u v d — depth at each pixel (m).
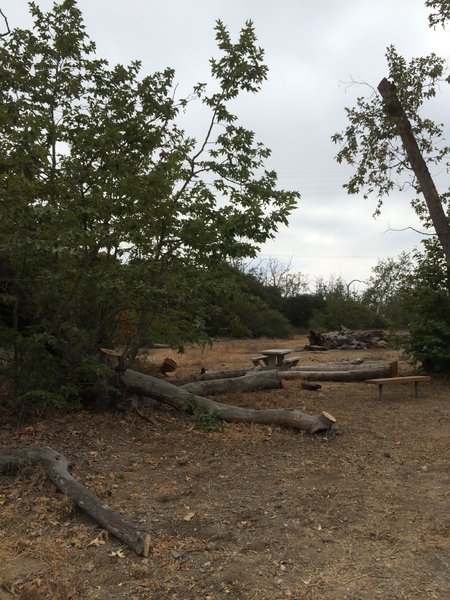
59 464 4.81
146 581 3.31
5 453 5.04
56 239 6.14
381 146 13.46
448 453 6.29
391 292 58.25
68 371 7.26
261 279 63.78
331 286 66.81
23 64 7.95
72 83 7.84
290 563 3.55
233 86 7.32
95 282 6.80
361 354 21.14
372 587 3.26
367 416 8.43
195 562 3.54
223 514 4.32
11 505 4.35
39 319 7.36
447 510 4.51
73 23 8.02
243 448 6.26
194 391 9.27
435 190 12.98
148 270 6.93
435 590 3.23
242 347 28.19
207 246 7.20
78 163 7.20
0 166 6.32
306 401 9.55
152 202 6.80
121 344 8.36
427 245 13.23
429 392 10.95
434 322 12.51
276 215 7.00
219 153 7.41
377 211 16.00
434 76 13.00
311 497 4.74
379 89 13.35
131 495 4.70
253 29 7.21
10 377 7.18
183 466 5.56
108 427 6.84
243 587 3.24
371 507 4.55
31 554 3.63
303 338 43.09
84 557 3.60
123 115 7.98
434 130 13.38
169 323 7.59
